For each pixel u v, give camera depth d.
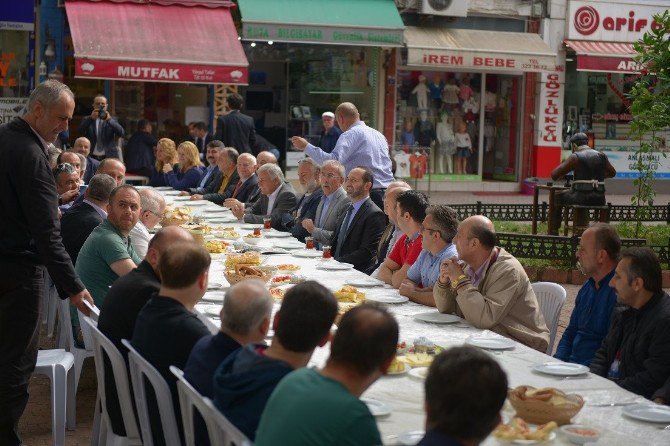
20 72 25.75
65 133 23.41
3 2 24.44
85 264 8.66
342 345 4.46
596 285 7.94
